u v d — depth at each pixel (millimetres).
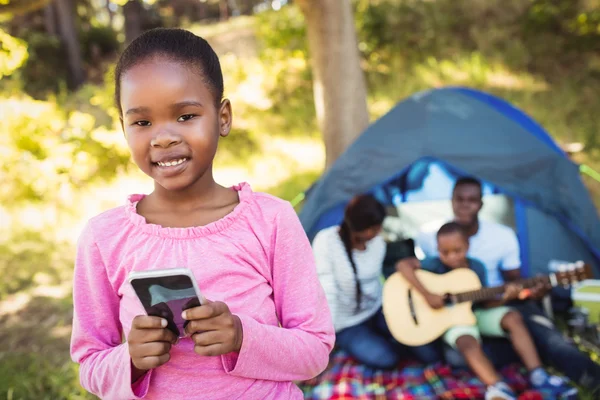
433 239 3311
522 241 3404
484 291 2871
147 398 1009
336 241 3035
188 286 857
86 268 1066
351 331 3008
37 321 3691
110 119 7883
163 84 962
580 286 3207
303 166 6309
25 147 6270
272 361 986
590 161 5520
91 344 1062
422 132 3240
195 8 16438
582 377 2648
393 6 8469
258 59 8547
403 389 2719
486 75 7457
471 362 2637
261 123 7309
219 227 1029
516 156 3174
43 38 10375
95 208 5832
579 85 7195
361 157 3254
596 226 3203
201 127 990
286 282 1074
